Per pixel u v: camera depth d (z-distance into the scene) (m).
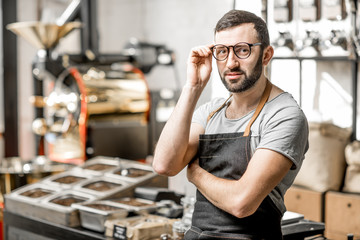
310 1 3.58
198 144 1.90
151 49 5.36
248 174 1.66
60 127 4.50
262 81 1.78
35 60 4.49
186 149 1.85
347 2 3.58
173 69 5.73
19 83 5.69
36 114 4.53
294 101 1.75
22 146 5.77
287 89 4.36
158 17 5.86
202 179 1.78
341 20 3.54
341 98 4.12
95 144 4.54
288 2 3.63
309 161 3.59
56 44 4.55
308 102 4.29
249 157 1.74
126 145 4.84
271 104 1.75
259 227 1.73
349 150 3.57
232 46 1.68
